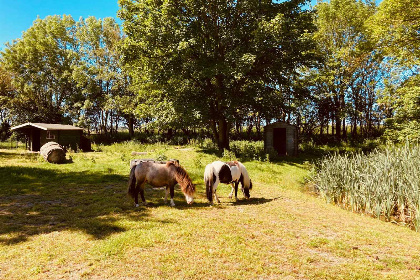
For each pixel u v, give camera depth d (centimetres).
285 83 2417
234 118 2088
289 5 2078
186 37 1978
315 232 643
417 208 777
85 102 3691
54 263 447
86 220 663
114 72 3741
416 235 676
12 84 3916
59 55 4162
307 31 2192
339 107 3181
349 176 1041
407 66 2119
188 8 2138
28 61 3975
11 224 633
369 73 3247
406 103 1880
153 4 2184
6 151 2617
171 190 830
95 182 1195
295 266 459
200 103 2172
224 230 614
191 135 4091
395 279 419
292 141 2428
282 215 766
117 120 4647
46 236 558
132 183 802
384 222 797
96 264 444
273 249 525
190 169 1557
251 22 2123
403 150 1078
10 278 400
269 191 1140
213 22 2170
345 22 3005
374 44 2202
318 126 3512
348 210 950
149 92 2608
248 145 2531
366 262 484
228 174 894
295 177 1534
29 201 854
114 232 591
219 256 484
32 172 1355
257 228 648
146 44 2075
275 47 2070
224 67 1905
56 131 2611
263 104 2341
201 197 991
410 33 1858
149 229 609
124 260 460
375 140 2859
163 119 2384
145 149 2694
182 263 454
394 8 1798
